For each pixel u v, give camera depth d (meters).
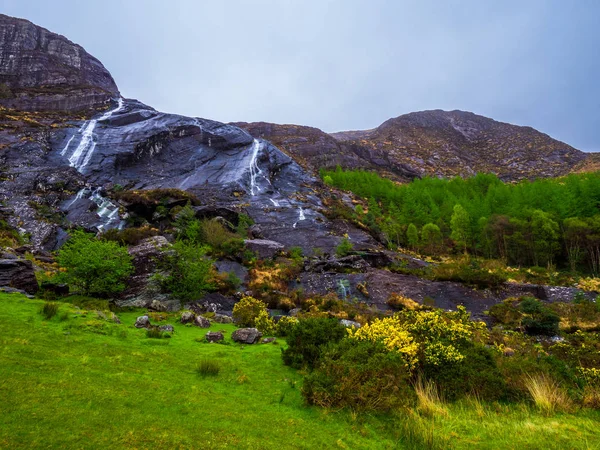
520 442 4.39
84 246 12.27
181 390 4.87
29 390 4.04
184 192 38.72
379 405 5.05
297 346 7.08
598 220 42.06
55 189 36.28
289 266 26.72
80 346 6.08
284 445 3.72
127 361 5.75
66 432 3.29
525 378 6.51
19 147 43.69
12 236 23.59
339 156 115.25
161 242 18.30
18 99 65.25
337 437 4.12
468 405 5.69
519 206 52.59
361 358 5.77
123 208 35.62
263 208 43.00
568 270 41.81
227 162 56.31
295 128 133.75
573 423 5.16
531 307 19.08
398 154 142.00
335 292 23.47
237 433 3.82
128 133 55.53
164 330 8.80
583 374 7.19
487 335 12.67
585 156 143.88
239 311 12.05
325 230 39.25
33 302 8.70
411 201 60.31
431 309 21.47
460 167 137.75
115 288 12.25
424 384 6.21
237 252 27.98
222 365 6.41
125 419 3.73
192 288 14.30
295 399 5.20
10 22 85.31
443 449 4.07
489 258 46.50
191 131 60.62
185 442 3.44
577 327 19.16
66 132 51.88
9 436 3.08
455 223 49.81
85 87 76.50
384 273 27.23
